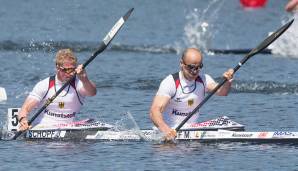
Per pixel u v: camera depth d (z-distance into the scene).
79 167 40.34
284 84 67.94
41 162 41.34
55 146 44.97
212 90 45.91
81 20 126.75
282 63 81.44
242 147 44.53
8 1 156.12
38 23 121.50
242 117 54.25
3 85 67.00
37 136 46.72
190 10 146.88
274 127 50.75
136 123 51.66
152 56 86.69
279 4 157.12
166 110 46.31
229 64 81.00
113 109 56.66
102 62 81.62
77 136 46.56
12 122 46.97
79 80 47.06
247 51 91.12
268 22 129.38
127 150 43.91
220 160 41.72
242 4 154.12
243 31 117.06
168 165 40.72
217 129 46.28
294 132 45.84
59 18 129.00
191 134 45.97
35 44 96.44
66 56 46.22
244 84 67.75
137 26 120.62
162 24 124.38
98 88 65.81
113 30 48.78
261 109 57.06
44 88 46.78
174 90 45.75
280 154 43.00
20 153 43.28
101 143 45.69
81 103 47.50
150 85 67.69
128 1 157.88
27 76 72.00
